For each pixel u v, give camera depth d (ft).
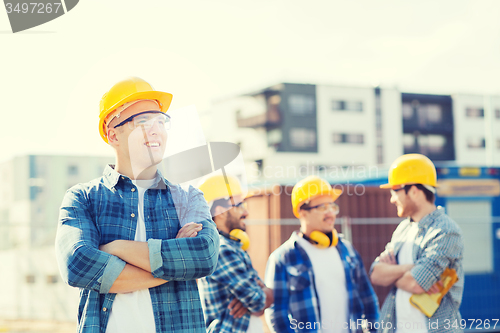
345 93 124.16
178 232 6.19
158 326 5.78
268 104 119.24
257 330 10.31
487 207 24.98
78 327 5.83
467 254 24.21
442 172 24.75
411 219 11.21
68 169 79.82
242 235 10.60
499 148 131.75
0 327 24.99
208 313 10.36
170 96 6.57
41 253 27.27
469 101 134.21
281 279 11.35
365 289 11.90
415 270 10.19
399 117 127.34
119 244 5.81
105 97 6.27
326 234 11.67
